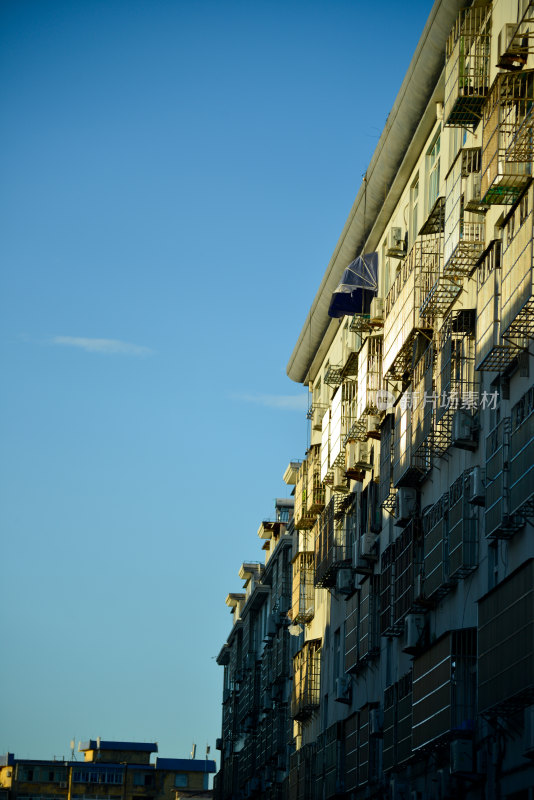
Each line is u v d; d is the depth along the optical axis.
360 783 34.97
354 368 41.03
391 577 32.22
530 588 19.67
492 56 26.11
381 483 34.44
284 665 56.44
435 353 28.31
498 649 21.00
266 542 73.88
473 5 27.23
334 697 42.34
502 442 22.73
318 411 49.59
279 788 56.34
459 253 25.89
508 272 22.16
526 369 22.77
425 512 30.31
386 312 33.72
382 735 33.75
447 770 25.56
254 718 68.56
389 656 34.12
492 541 24.62
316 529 46.69
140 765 134.00
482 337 23.53
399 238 35.12
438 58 29.48
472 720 24.31
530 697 20.22
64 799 129.50
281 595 59.06
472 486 24.89
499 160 22.30
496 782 22.89
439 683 25.33
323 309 46.09
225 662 91.75
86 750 138.62
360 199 38.12
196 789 134.12
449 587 27.25
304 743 47.62
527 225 21.27
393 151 34.62
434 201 32.19
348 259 41.72
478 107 26.52
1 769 131.25
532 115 21.17
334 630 43.03
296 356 51.94
